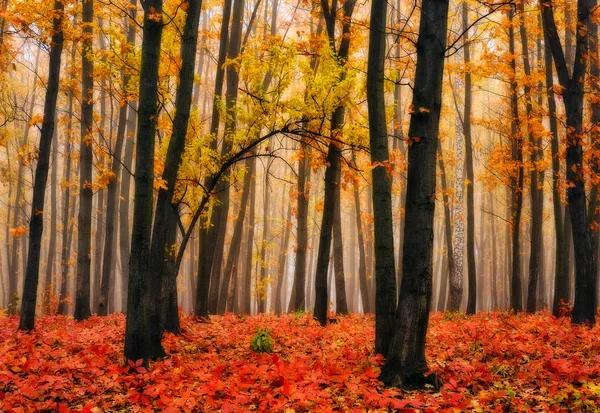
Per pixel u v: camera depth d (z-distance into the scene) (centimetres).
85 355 859
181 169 1145
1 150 3284
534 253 1798
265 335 935
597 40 1549
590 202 1373
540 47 1850
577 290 1226
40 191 1200
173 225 1201
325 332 1145
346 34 1273
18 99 2823
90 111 1570
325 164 1212
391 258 819
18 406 625
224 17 1520
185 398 623
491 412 581
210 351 963
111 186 1939
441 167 2353
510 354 827
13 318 1595
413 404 572
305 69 1068
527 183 1933
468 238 1969
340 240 1953
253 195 2636
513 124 1814
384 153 830
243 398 588
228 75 1583
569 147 1208
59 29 1201
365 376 699
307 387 629
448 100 2748
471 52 2483
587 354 845
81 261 1590
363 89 1072
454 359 840
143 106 805
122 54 1191
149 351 860
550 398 615
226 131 1203
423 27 727
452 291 2259
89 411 591
